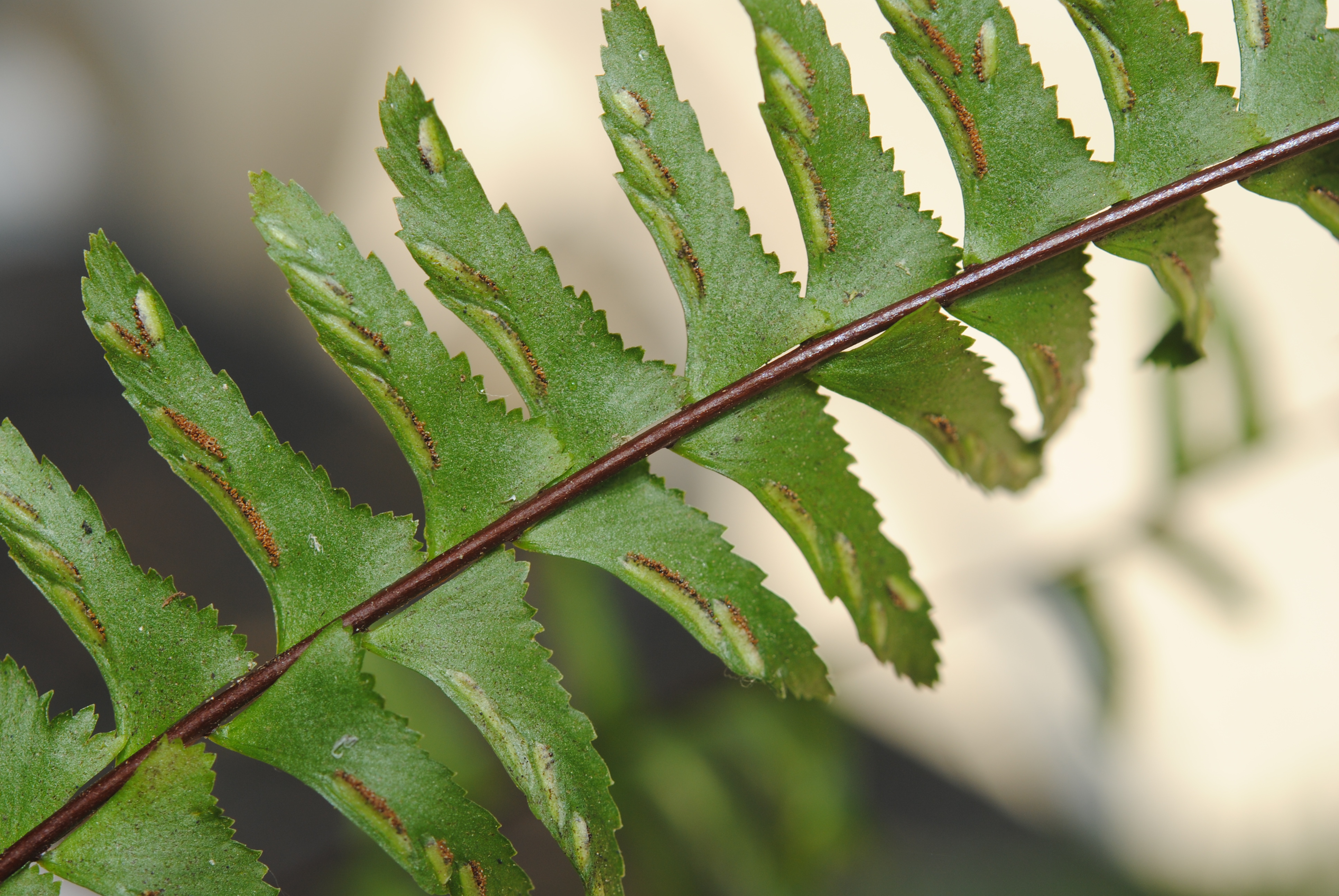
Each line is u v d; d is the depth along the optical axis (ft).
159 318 0.44
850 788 0.51
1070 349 0.45
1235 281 0.54
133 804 0.43
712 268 0.44
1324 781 0.60
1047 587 0.58
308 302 0.44
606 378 0.44
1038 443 0.46
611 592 0.52
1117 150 0.44
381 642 0.44
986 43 0.44
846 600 0.45
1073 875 0.55
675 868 0.50
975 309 0.45
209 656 0.44
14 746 0.43
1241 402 0.53
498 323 0.44
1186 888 0.54
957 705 0.60
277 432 0.57
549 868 0.51
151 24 0.60
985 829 0.56
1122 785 0.60
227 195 0.60
